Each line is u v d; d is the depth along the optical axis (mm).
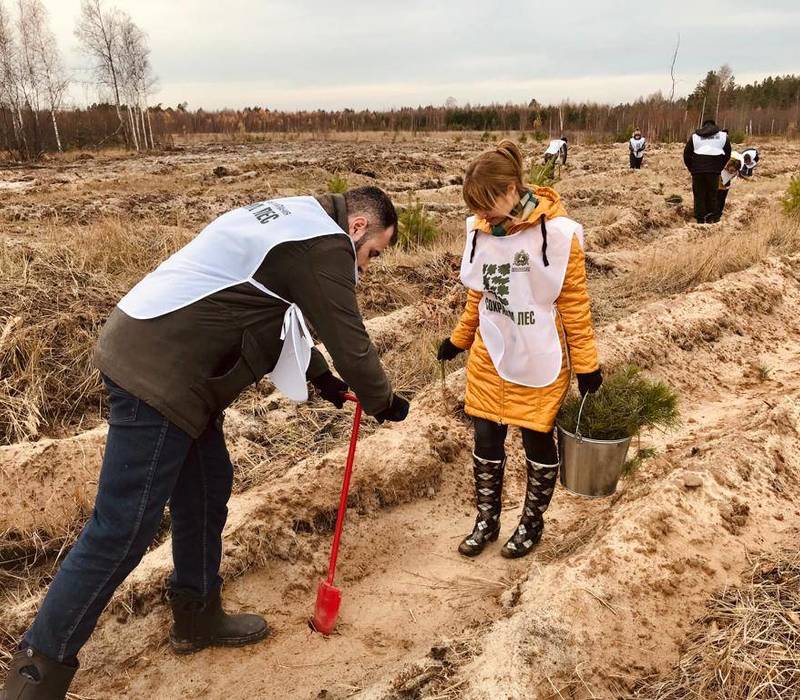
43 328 5109
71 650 2283
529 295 3041
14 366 4770
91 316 5457
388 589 3332
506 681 2416
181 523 2688
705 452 3834
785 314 7176
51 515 3701
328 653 2904
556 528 3756
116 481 2275
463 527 3834
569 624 2615
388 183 18328
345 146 33719
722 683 2326
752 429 4098
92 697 2674
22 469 3803
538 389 3178
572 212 13227
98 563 2279
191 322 2254
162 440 2279
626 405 3129
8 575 3354
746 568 2969
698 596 2814
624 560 2910
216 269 2297
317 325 2371
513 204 2967
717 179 11500
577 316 3031
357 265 2586
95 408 4762
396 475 3947
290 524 3518
